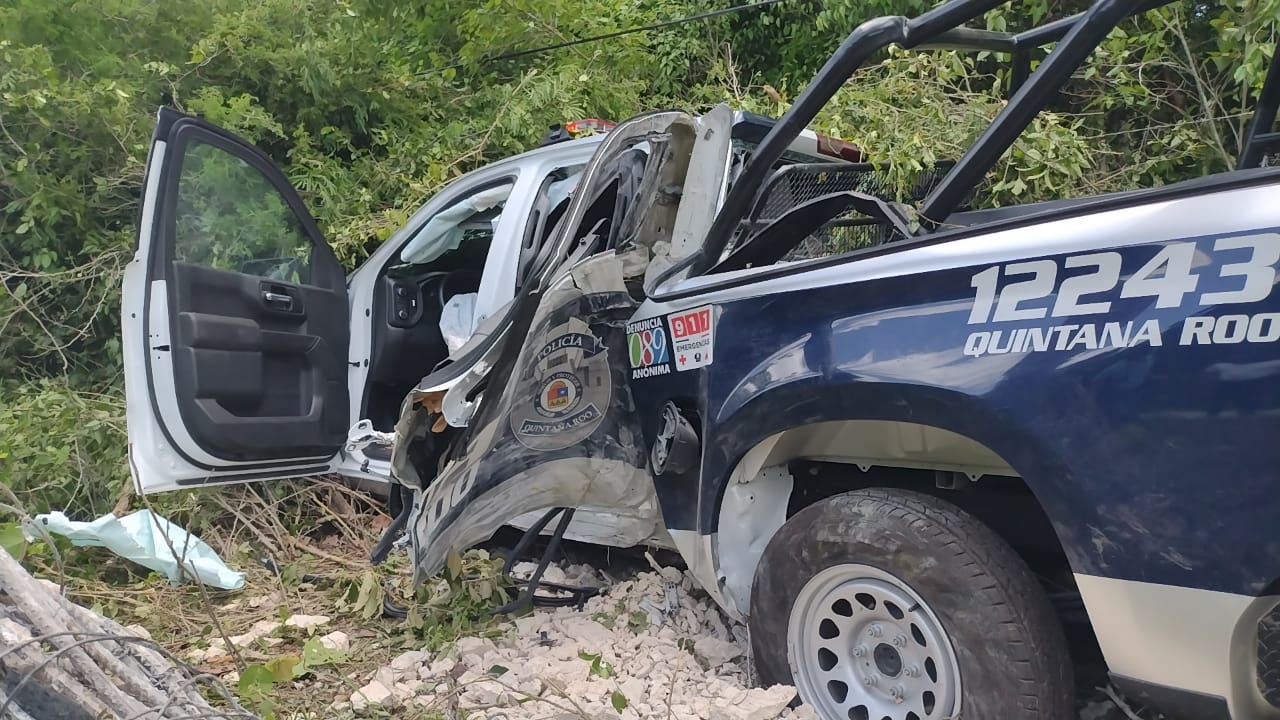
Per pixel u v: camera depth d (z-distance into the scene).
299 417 3.96
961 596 2.05
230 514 4.37
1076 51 2.12
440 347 4.76
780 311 2.41
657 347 2.77
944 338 2.05
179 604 3.49
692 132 2.94
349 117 7.46
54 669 1.86
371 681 2.81
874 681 2.24
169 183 3.46
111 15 6.43
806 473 2.75
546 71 7.56
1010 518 2.42
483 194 4.27
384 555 3.29
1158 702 1.86
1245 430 1.64
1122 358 1.79
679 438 2.62
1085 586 1.86
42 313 5.64
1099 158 5.62
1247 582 1.66
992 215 2.68
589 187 2.78
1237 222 1.69
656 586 3.28
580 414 2.89
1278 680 1.77
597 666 2.68
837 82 2.41
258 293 3.77
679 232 2.88
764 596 2.45
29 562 3.51
